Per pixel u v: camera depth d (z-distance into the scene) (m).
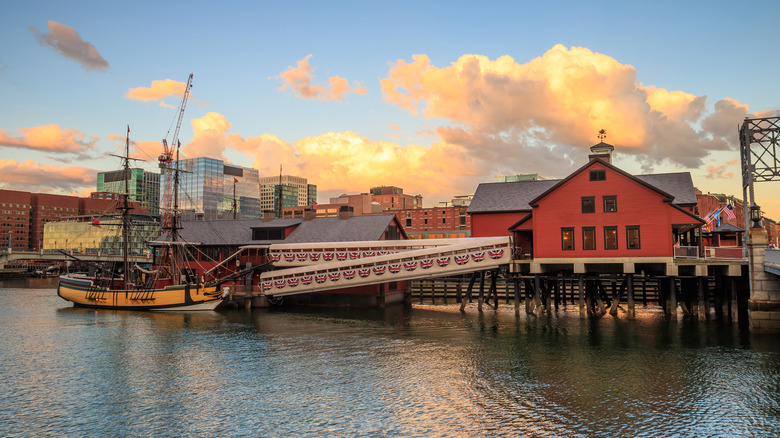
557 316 49.81
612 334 39.38
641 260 43.69
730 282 45.69
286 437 20.23
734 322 43.00
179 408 23.69
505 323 46.12
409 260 52.94
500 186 70.06
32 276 156.25
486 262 49.38
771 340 36.12
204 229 72.25
